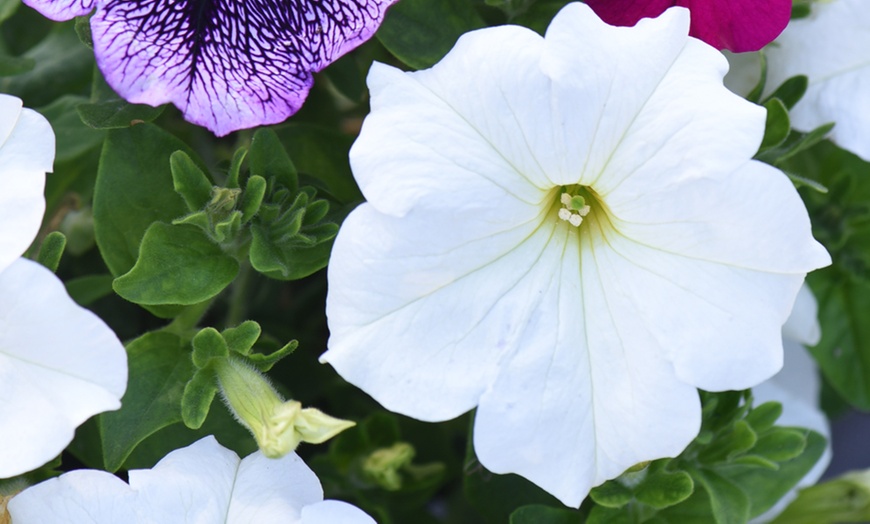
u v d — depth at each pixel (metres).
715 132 0.34
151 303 0.36
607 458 0.36
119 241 0.37
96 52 0.35
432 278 0.34
